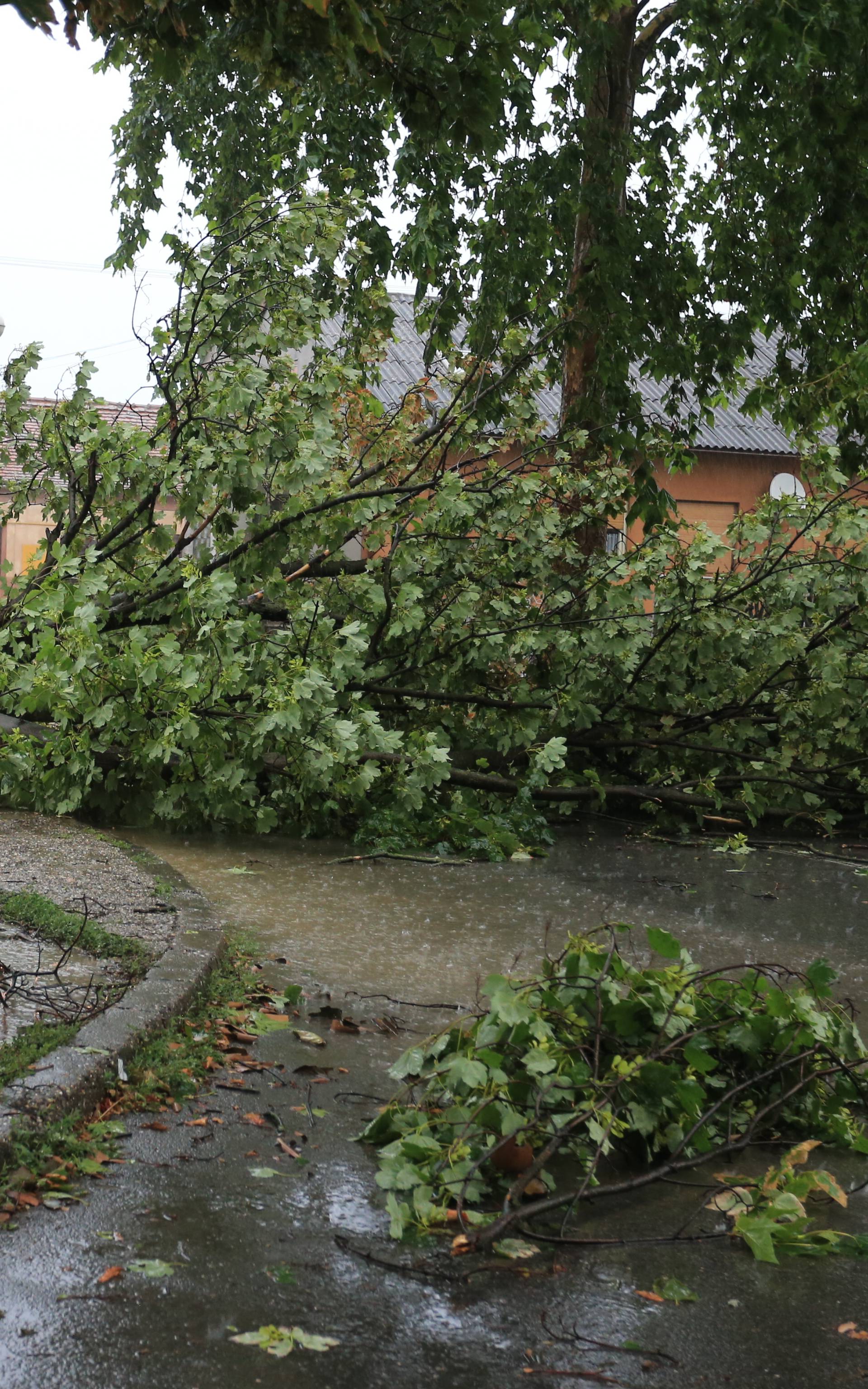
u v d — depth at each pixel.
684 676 9.52
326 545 8.05
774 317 13.14
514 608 9.22
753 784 9.84
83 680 7.03
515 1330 2.30
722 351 12.87
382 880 6.62
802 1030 3.40
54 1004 3.80
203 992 4.16
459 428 8.91
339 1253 2.55
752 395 13.55
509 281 11.98
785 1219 2.79
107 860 6.07
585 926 5.71
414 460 9.07
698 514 24.41
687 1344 2.29
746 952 5.36
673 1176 3.09
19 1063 3.18
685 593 9.27
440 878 6.81
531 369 11.15
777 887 7.12
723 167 13.33
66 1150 2.90
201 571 7.85
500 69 4.87
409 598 8.20
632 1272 2.56
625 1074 3.05
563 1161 3.13
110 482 8.14
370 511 7.90
